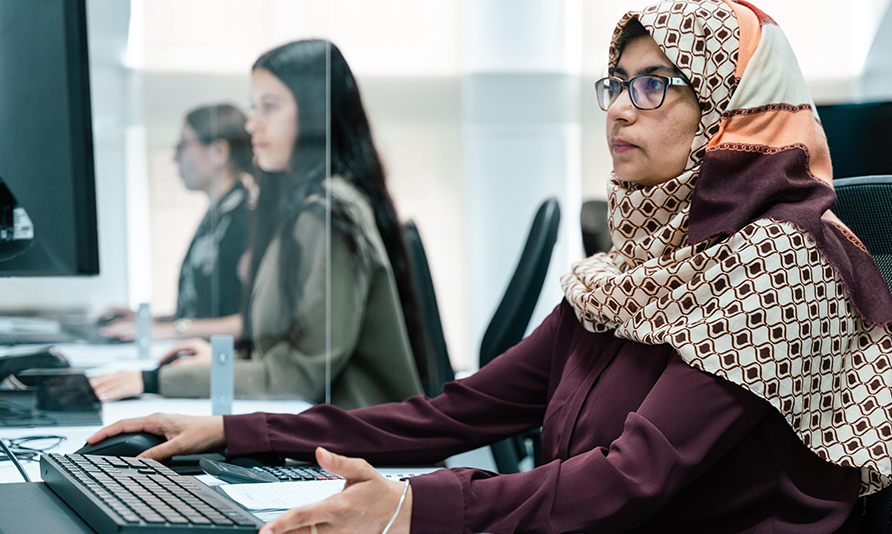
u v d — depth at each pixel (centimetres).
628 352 96
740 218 87
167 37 188
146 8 188
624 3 461
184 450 107
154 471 89
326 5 163
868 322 90
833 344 88
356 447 111
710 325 84
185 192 188
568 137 482
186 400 164
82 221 94
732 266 86
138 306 196
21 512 77
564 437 98
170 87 190
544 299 478
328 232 163
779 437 88
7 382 144
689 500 89
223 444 110
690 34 94
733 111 92
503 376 116
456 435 113
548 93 480
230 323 171
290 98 163
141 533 63
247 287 169
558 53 479
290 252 162
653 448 79
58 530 70
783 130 92
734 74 93
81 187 94
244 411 155
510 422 116
